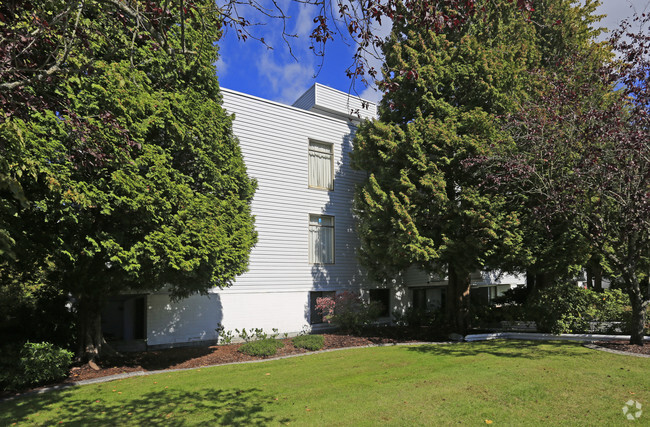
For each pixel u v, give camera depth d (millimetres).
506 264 12602
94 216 7789
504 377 6699
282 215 14391
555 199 9125
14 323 10406
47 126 6391
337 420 4949
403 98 13406
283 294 14117
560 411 5082
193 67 9688
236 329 13117
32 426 5254
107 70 7125
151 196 7691
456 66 12688
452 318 14727
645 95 8031
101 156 6594
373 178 12641
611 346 9336
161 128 8508
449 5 4098
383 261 13312
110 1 4242
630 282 9367
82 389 7461
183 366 9641
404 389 6273
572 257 11586
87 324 9766
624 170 8352
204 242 8641
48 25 4215
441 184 11719
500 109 12305
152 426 4996
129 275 8109
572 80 10453
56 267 9844
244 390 6770
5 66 4156
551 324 11859
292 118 15047
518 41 13820
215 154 9820
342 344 12250
